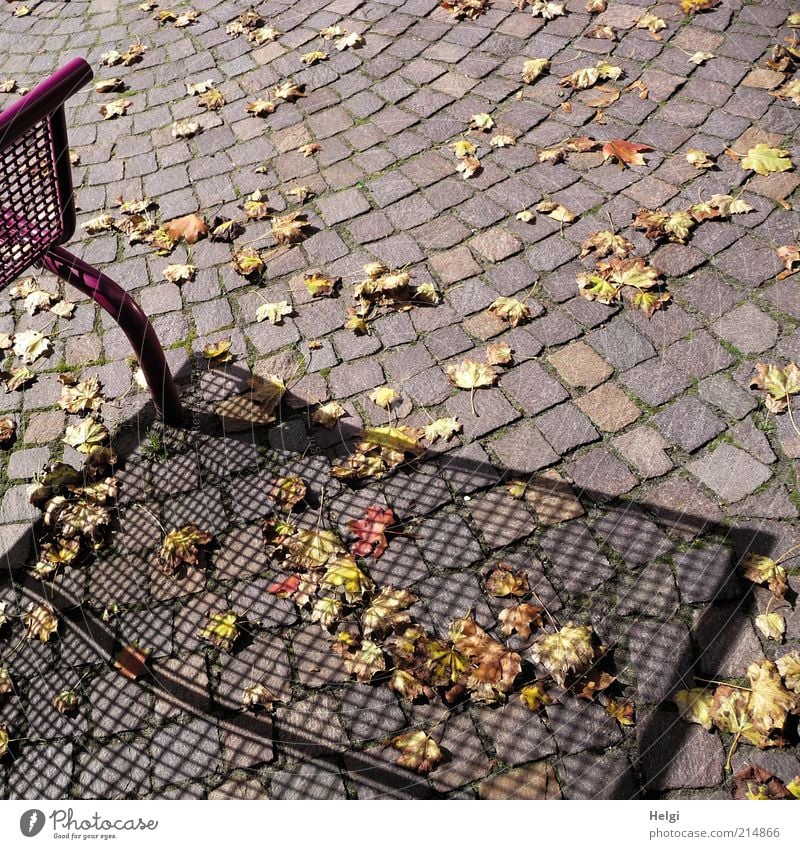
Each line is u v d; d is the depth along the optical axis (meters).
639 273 2.95
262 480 2.58
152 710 2.13
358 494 2.51
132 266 3.42
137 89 4.48
